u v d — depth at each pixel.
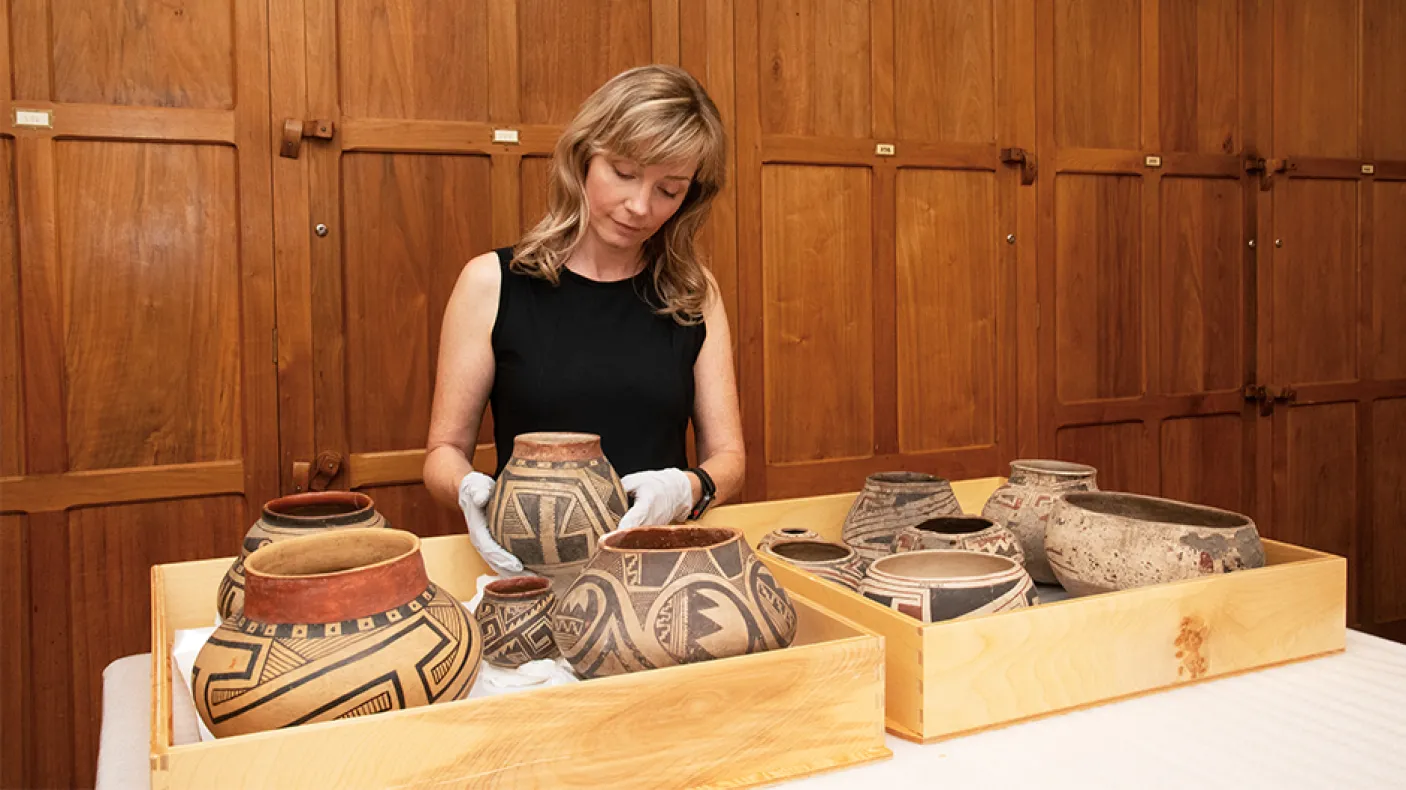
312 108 2.09
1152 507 1.24
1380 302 3.33
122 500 2.01
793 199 2.52
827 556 1.29
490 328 1.50
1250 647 1.08
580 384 1.48
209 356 2.06
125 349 2.01
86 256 1.97
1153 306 2.98
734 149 2.42
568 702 0.77
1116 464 2.96
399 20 2.14
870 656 0.86
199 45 2.02
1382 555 3.38
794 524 1.53
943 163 2.67
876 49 2.58
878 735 0.87
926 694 0.89
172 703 0.94
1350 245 3.27
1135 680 1.00
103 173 1.97
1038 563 1.32
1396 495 3.41
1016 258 2.78
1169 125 2.97
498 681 0.95
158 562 2.05
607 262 1.53
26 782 1.98
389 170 2.16
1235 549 1.09
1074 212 2.86
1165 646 1.02
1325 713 0.96
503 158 2.23
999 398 2.79
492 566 1.17
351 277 2.15
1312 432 3.25
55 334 1.95
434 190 2.19
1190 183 3.02
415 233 2.19
